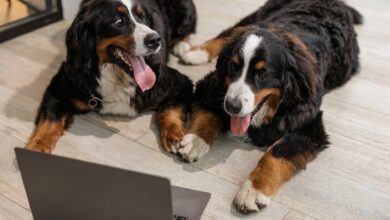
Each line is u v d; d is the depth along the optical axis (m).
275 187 2.22
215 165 2.43
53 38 3.64
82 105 2.70
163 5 3.26
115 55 2.55
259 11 3.42
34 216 1.72
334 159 2.51
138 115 2.80
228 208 2.16
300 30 2.75
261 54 2.22
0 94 2.91
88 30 2.49
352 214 2.18
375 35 3.93
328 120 2.84
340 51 2.94
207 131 2.48
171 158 2.46
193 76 3.20
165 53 3.04
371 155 2.57
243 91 2.23
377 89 3.18
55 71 3.19
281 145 2.36
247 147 2.57
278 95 2.38
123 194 1.48
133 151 2.50
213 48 3.36
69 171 1.47
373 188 2.34
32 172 1.53
